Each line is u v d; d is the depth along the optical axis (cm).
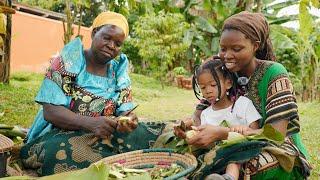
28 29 1620
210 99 275
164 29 1523
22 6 1695
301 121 808
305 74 1486
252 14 272
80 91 338
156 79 1669
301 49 1445
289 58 1709
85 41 1825
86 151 316
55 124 325
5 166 286
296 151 258
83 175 216
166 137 321
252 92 270
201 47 1512
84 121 317
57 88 327
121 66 367
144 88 1427
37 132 358
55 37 1730
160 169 261
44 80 329
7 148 282
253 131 255
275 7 1388
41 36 1669
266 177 247
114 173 243
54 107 324
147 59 1614
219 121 280
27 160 333
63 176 221
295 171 263
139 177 224
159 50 1526
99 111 345
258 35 264
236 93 278
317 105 1107
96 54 339
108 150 326
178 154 272
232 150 245
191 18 1520
